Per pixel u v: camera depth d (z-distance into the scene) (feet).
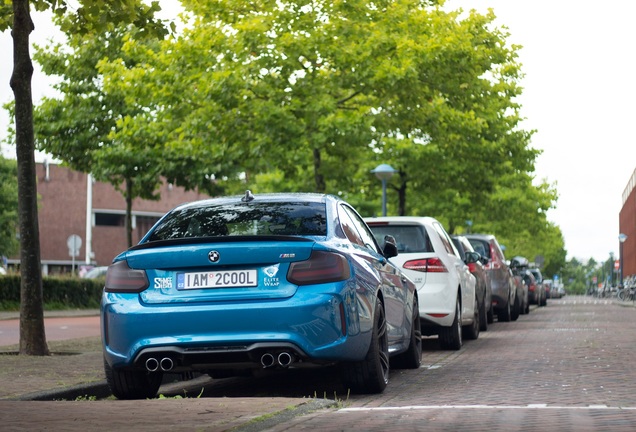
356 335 37.60
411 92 113.29
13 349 63.77
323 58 112.06
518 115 154.40
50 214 406.82
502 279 107.86
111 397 42.78
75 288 163.53
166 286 37.76
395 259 64.85
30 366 50.65
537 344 70.64
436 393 40.75
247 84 110.22
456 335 65.67
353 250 39.99
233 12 116.26
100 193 421.18
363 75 109.70
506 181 222.69
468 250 90.53
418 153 159.12
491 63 132.26
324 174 122.83
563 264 547.90
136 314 37.47
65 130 155.53
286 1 113.09
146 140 128.98
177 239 37.86
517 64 151.84
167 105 119.03
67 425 29.12
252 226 39.78
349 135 111.24
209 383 48.60
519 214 237.86
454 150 146.20
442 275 64.59
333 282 37.17
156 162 147.02
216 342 36.83
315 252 37.32
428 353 64.13
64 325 112.47
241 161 116.37
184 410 32.58
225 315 36.83
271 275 37.22
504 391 41.04
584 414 32.73
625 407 34.94
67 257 410.52
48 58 154.81
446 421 30.91
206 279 37.50
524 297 137.49
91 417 30.96
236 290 37.27
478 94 121.70
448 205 202.49
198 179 145.79
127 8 62.08
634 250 506.48
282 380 49.03
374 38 111.24
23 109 59.26
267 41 111.34
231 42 113.70
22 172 59.31
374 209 201.77
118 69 122.93
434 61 114.42
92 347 64.85
